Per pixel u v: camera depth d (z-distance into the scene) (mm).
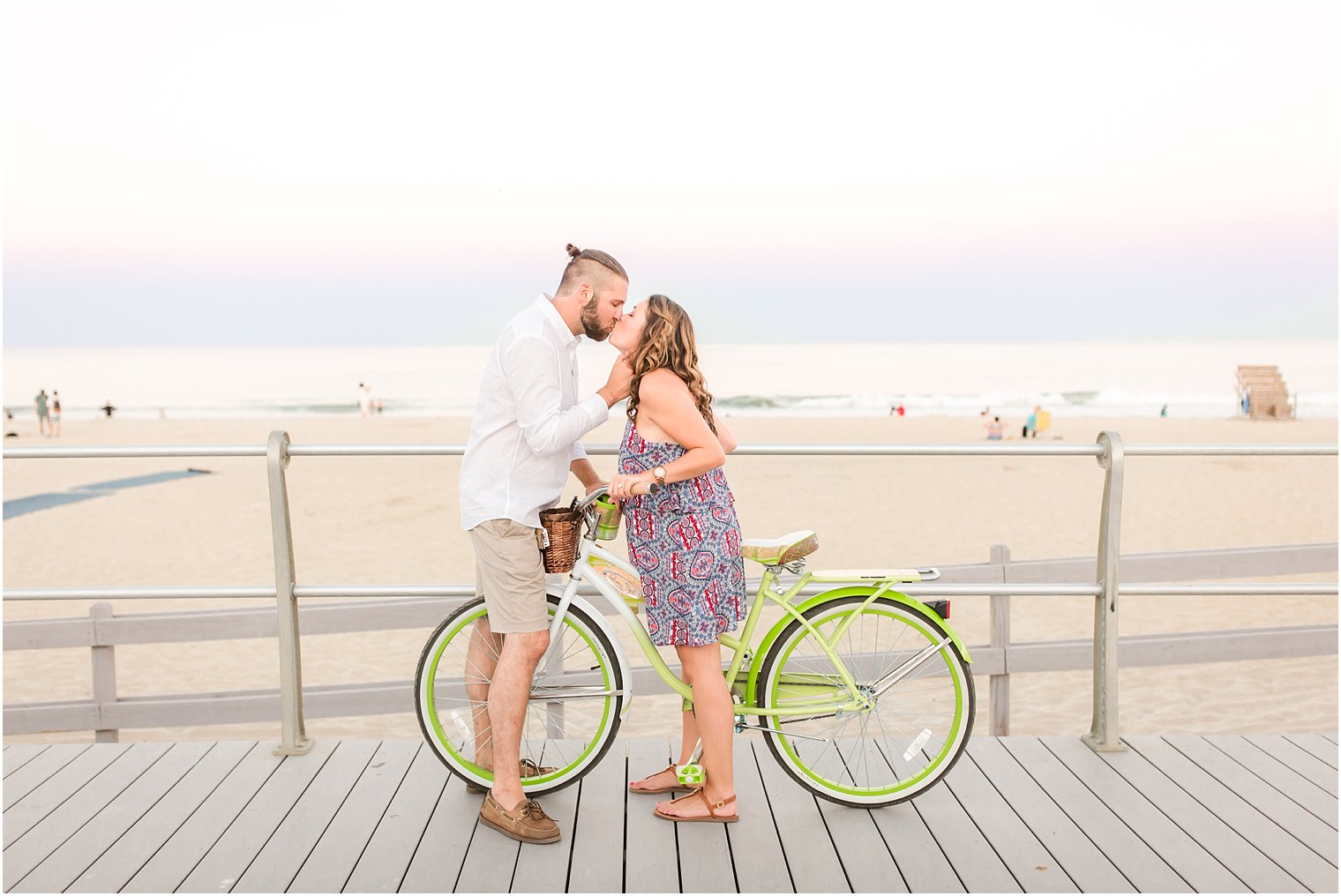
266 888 2588
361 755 3408
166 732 5805
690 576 2785
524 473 2834
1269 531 12477
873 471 17797
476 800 3080
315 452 3295
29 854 2760
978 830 2873
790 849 2770
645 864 2695
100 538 12766
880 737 3445
